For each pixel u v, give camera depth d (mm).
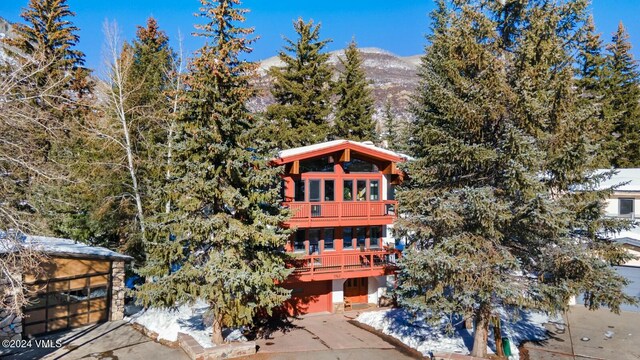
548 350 18281
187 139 16609
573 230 16438
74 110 26531
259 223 16984
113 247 26875
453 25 17234
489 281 14711
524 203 14844
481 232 15453
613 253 15875
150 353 17016
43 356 16594
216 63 15977
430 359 17000
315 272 22250
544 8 17047
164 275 16781
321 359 17016
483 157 15008
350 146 22641
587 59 39438
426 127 17562
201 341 17531
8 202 14297
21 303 13141
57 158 22266
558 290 14922
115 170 23578
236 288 16391
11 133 13766
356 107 38188
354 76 38938
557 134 15258
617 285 15234
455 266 14508
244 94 16812
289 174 22156
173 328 19328
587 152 14883
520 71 15688
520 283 15602
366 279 25719
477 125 15414
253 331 20500
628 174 30219
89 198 23656
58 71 25625
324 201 22906
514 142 14055
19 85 15766
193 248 17172
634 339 19656
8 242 13648
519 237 16297
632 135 38781
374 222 23453
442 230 16609
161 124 26250
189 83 16625
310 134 34312
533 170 14508
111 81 25016
